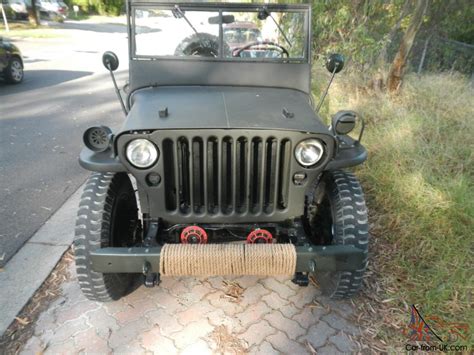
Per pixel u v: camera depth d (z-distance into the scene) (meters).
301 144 2.17
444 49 8.44
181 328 2.54
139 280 2.96
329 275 2.69
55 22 26.27
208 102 2.54
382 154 4.32
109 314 2.65
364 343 2.46
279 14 3.16
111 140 2.28
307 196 2.92
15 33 18.81
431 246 3.21
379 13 6.85
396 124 4.93
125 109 2.91
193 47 3.16
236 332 2.52
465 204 3.46
